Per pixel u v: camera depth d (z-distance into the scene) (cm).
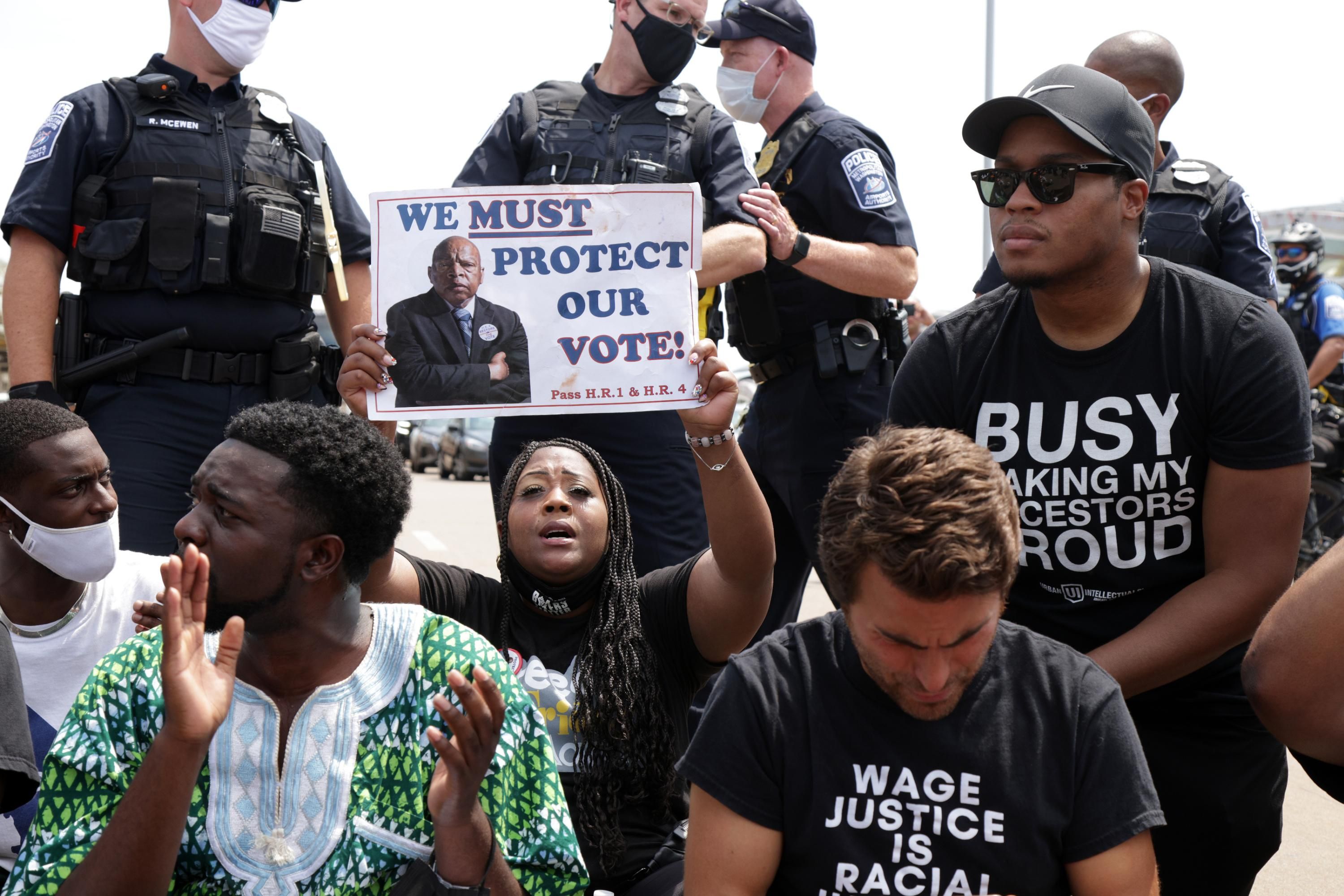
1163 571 282
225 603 207
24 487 277
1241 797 291
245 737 209
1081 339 283
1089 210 268
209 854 207
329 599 214
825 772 205
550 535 286
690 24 379
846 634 213
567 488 289
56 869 200
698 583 298
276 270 377
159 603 281
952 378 298
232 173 379
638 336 293
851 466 200
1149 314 279
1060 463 283
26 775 225
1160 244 441
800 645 214
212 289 376
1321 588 203
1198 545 284
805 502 436
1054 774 204
